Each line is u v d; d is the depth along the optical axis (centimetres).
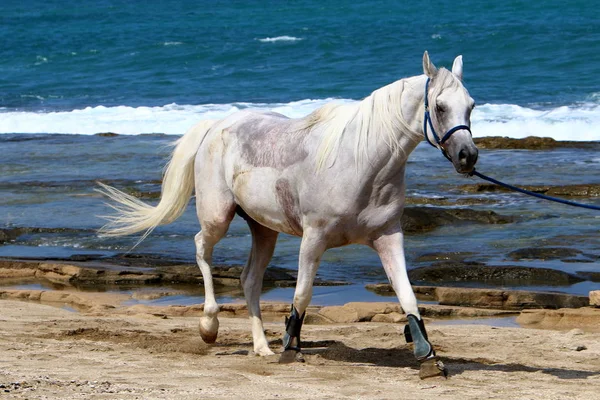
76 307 1230
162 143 2872
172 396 636
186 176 922
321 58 5109
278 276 1390
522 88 3809
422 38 5556
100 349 857
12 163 2561
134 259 1516
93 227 1759
